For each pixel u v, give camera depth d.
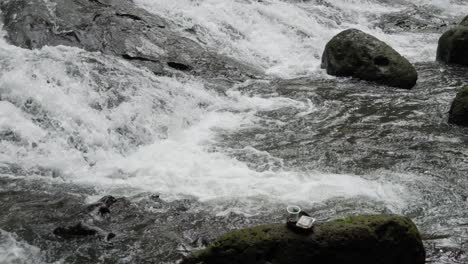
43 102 9.12
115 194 7.54
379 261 5.68
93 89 9.81
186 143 9.17
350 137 9.50
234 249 5.52
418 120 10.25
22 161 8.14
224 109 10.62
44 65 9.95
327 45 13.10
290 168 8.36
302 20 15.99
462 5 19.61
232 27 14.57
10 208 6.99
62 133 8.74
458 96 10.07
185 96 10.66
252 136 9.52
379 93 11.64
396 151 8.97
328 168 8.39
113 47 11.80
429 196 7.61
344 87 11.98
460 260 6.22
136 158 8.62
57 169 8.05
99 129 8.99
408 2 19.88
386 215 5.86
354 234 5.58
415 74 12.06
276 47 14.43
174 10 14.41
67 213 6.95
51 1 12.53
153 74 11.20
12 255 6.07
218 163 8.47
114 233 6.60
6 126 8.61
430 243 6.54
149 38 12.59
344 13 17.81
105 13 12.88
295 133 9.66
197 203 7.38
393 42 15.59
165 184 7.85
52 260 6.06
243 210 7.24
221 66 12.54
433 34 16.53
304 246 5.52
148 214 7.07
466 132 9.74
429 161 8.62
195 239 6.54
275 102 11.08
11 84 9.23
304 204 7.36
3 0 12.23
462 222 7.02
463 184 7.95
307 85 12.11
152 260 6.18
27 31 11.32
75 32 11.77
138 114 9.59
